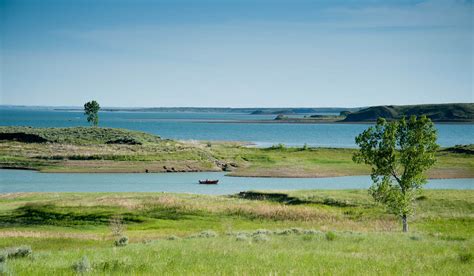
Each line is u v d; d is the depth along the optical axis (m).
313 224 53.84
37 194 76.75
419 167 43.94
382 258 19.08
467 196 63.94
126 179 112.00
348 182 105.62
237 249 22.86
